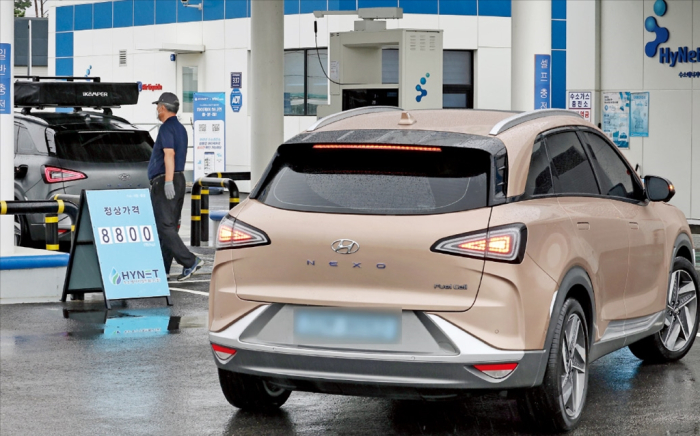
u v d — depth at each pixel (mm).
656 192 8062
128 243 11438
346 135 6418
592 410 7113
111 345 9242
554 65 31688
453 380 5895
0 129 12023
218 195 30797
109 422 6770
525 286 5969
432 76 18031
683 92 21234
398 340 5945
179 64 34344
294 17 31016
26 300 11688
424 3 30281
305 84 31141
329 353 6020
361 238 6020
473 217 5965
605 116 22266
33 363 8500
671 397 7496
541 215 6273
